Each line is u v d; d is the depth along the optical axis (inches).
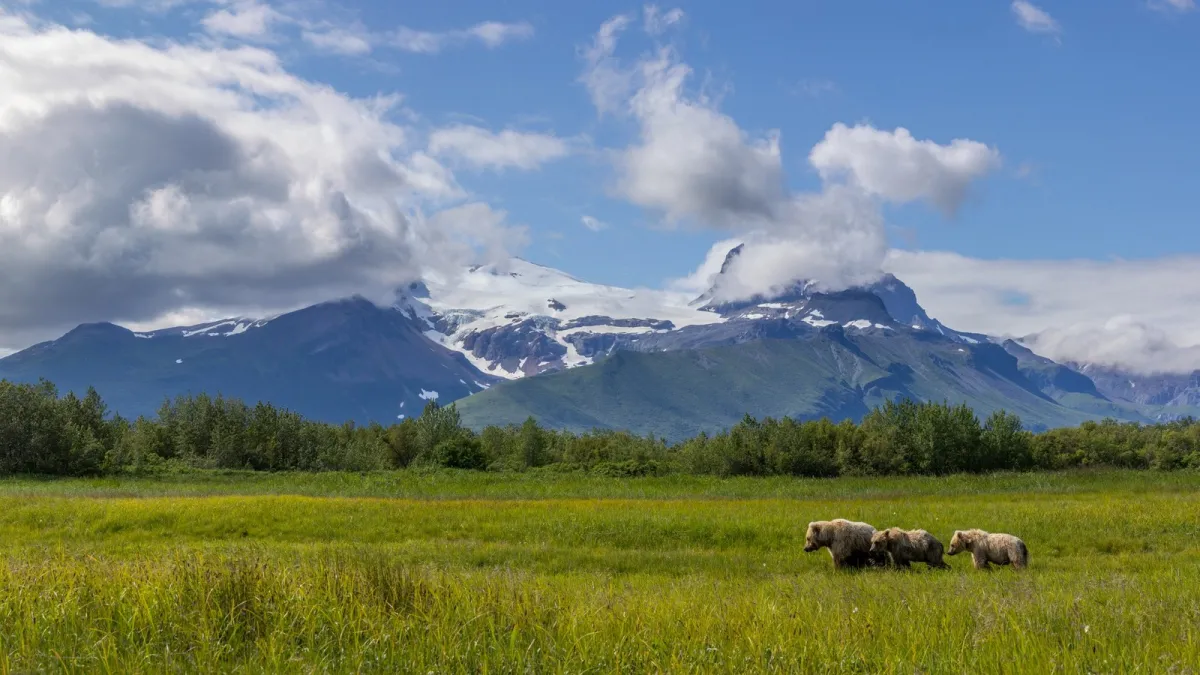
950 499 1852.9
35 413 2650.1
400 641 357.4
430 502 1642.5
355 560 498.9
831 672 335.9
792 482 2502.5
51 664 324.5
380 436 3590.1
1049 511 1407.5
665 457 3302.2
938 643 386.3
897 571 896.9
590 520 1331.2
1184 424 4116.6
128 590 428.5
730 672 330.6
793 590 659.4
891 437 3196.4
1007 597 548.7
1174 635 403.2
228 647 352.5
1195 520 1264.8
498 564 957.2
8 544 1157.7
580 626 388.5
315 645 358.9
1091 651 363.3
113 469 2711.6
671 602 505.0
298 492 2105.1
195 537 1267.2
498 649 349.1
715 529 1250.0
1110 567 911.7
